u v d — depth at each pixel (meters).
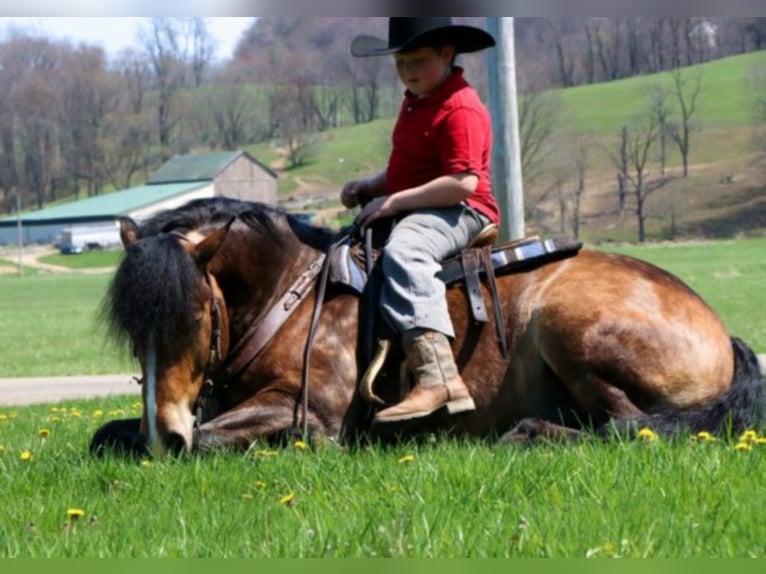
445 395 7.75
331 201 114.31
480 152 8.21
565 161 109.94
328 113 156.50
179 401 7.42
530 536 5.25
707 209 104.88
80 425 11.26
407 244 7.94
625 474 6.40
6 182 150.25
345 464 7.05
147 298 7.30
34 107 150.25
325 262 8.23
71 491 6.86
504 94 13.84
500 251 8.20
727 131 122.19
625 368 7.73
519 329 8.01
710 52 156.12
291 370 7.96
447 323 7.85
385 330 8.00
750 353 8.25
